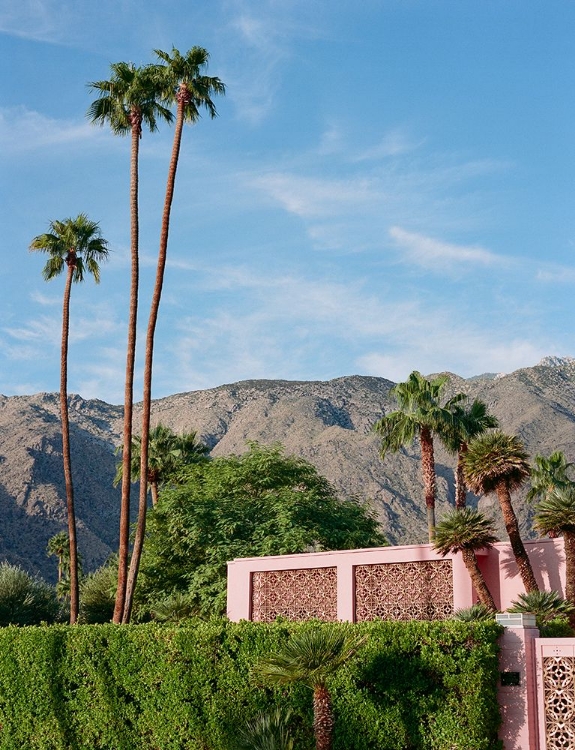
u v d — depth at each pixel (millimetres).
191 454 54812
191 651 17562
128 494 29781
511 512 21922
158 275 30688
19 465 193750
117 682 18594
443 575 21609
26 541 170875
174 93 32250
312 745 15664
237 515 38562
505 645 15188
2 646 20844
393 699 15086
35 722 19875
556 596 19344
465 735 14367
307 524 37969
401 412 42406
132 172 31984
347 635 14914
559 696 14656
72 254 38531
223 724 16781
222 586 33875
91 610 54250
